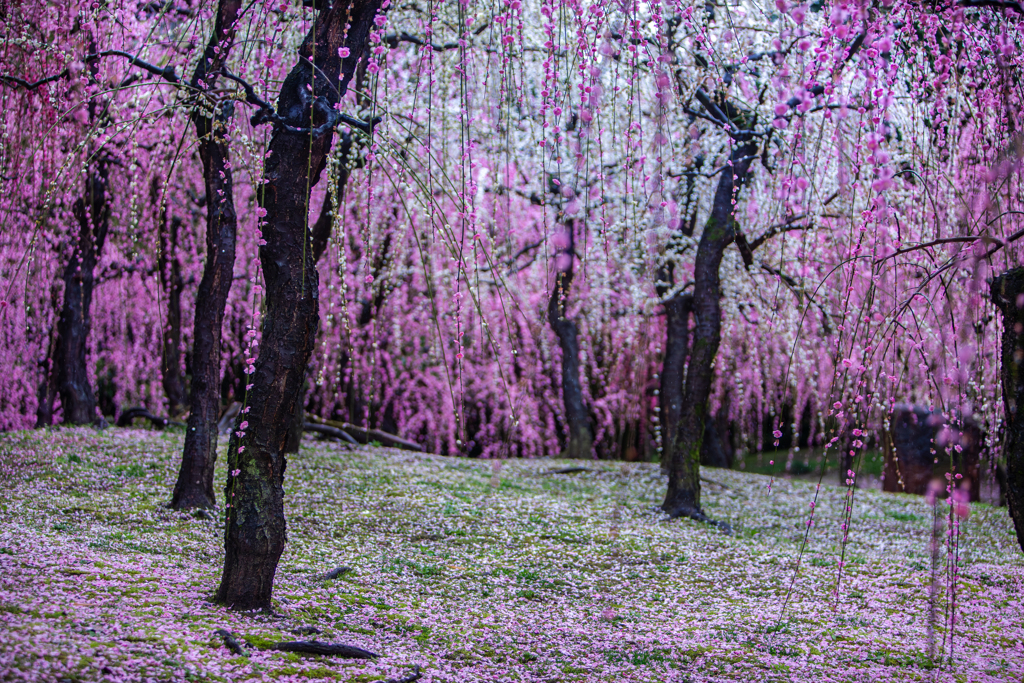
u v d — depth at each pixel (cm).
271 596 660
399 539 1009
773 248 1545
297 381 647
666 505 1319
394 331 1805
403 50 1348
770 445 2458
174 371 1833
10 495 997
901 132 1046
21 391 1450
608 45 625
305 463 1452
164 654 477
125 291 1695
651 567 970
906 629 742
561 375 2094
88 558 718
